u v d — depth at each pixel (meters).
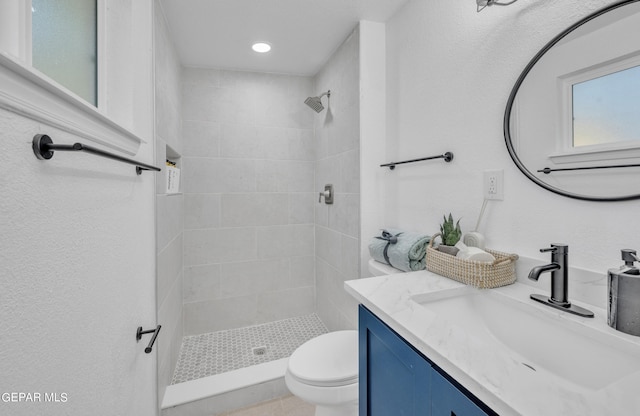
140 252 1.11
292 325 2.42
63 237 0.57
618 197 0.72
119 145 0.84
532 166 0.92
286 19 1.70
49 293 0.53
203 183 2.27
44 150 0.50
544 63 0.88
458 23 1.22
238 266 2.38
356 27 1.77
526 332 0.81
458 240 1.13
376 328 0.86
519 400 0.45
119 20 1.00
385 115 1.76
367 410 0.92
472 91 1.15
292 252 2.52
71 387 0.59
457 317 0.94
